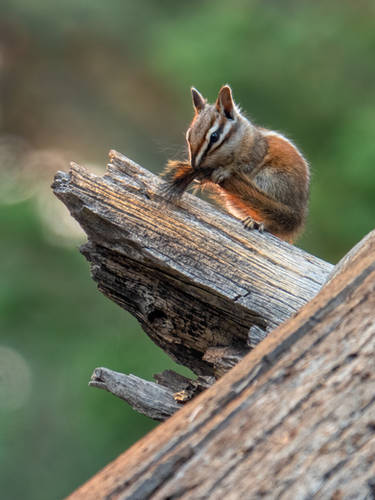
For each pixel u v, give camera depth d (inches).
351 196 653.3
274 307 213.3
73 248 727.1
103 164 861.2
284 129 719.7
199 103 336.2
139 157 848.9
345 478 124.7
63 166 853.8
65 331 688.4
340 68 734.5
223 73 694.5
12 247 717.9
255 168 311.0
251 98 712.4
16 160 860.0
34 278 705.6
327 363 138.6
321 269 221.1
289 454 128.0
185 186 229.3
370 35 743.1
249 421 133.6
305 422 131.4
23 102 905.5
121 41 896.3
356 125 674.2
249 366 143.3
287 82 709.9
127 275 226.8
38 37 905.5
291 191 311.3
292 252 224.2
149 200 224.1
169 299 223.9
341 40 738.8
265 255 222.8
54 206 762.8
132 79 885.8
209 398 139.9
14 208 729.0
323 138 723.4
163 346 233.1
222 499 125.1
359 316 144.5
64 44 909.2
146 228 219.8
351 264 185.9
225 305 216.7
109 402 564.1
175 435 135.0
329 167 669.9
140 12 911.7
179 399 218.5
